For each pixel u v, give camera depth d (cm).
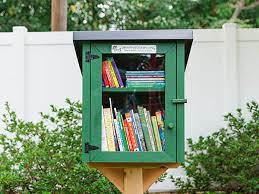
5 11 1494
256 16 1745
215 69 903
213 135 866
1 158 734
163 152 468
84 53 469
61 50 915
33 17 1488
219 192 820
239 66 902
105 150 470
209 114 900
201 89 902
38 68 913
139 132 473
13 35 915
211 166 827
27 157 713
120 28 1509
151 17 1628
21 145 848
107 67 473
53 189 708
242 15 1762
